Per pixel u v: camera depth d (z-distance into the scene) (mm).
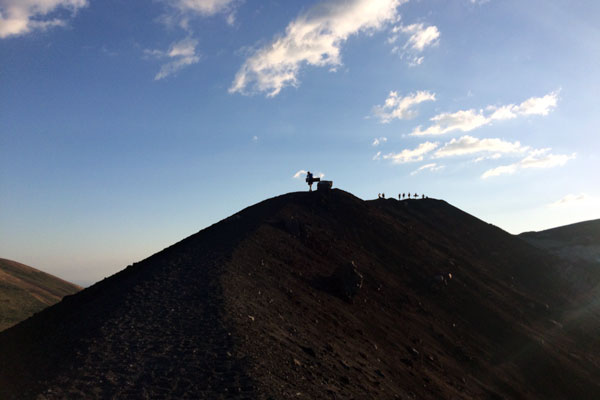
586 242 105625
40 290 95688
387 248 62156
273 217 54438
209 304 22453
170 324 19859
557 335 54906
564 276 79250
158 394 13945
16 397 14219
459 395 31938
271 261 37719
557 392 42250
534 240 113438
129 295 24344
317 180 73562
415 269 58812
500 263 80312
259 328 20922
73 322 23422
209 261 32281
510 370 42875
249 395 14172
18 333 28031
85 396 13625
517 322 54031
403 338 38031
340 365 22109
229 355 16750
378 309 42062
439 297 53750
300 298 31750
